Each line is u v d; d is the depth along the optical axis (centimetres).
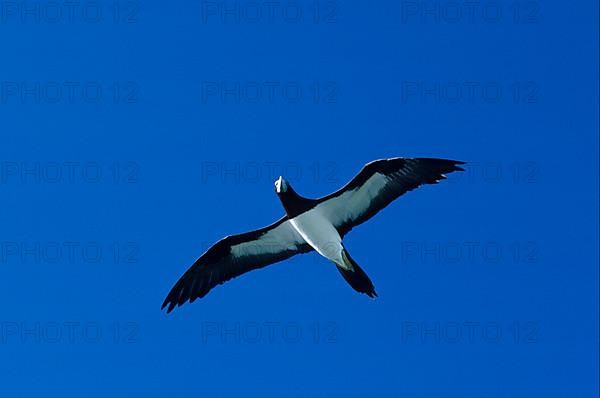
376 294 2092
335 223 2105
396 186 2070
